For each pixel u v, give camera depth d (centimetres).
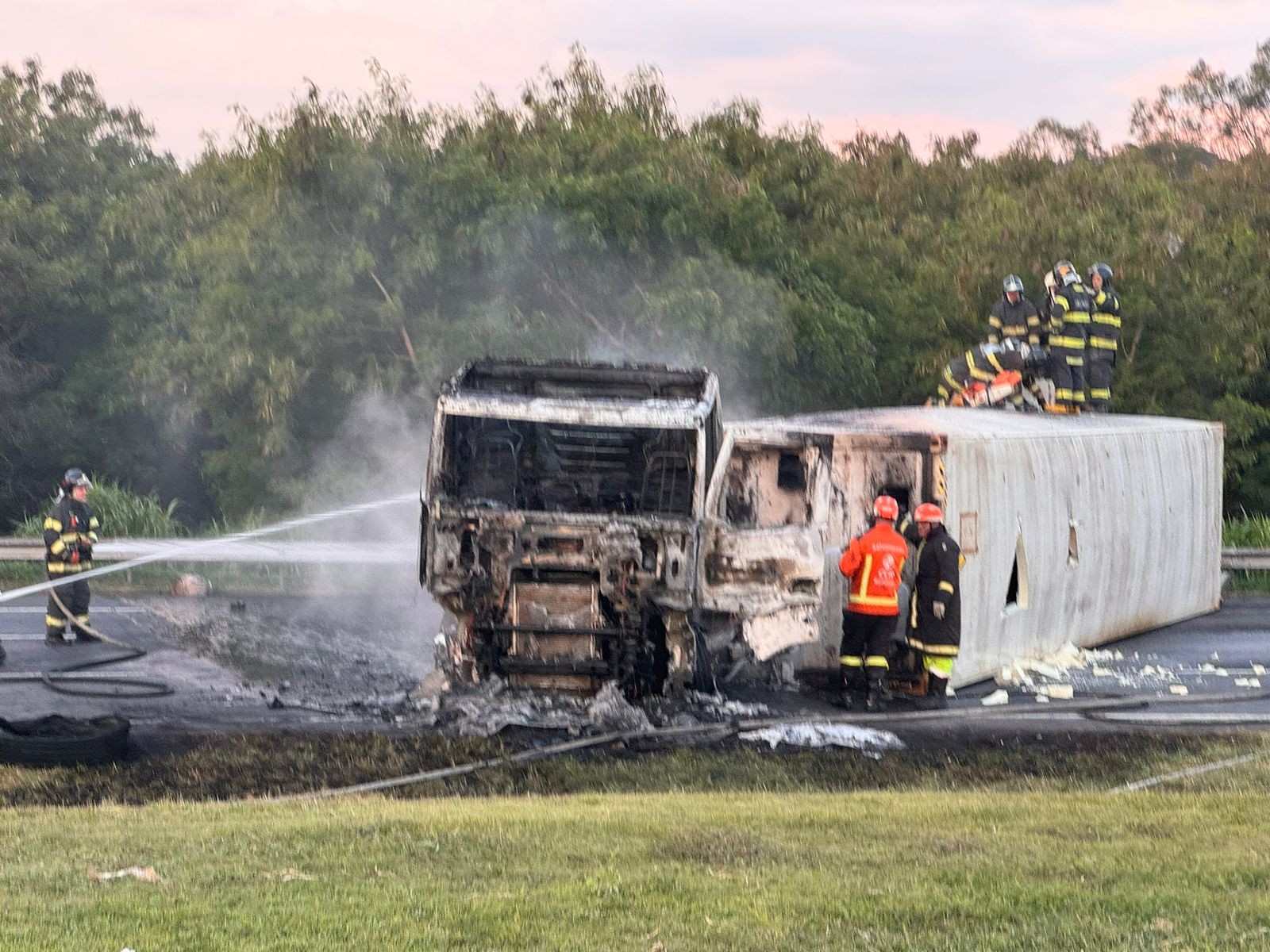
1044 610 1541
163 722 1132
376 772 1001
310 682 1320
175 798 922
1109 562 1689
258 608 1752
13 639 1522
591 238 2602
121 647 1469
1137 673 1507
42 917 578
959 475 1366
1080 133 4856
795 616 1229
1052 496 1552
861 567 1271
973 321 3170
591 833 749
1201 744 1135
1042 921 589
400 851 704
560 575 1227
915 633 1310
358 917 586
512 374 1417
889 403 3072
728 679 1346
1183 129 5650
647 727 1138
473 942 557
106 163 4228
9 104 3928
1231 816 823
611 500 1341
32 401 3572
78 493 1496
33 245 3669
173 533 2305
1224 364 3195
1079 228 3203
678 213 2667
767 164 3412
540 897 619
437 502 1206
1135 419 1933
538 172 2820
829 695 1320
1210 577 2005
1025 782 1009
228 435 2928
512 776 1002
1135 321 3206
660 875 659
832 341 2722
